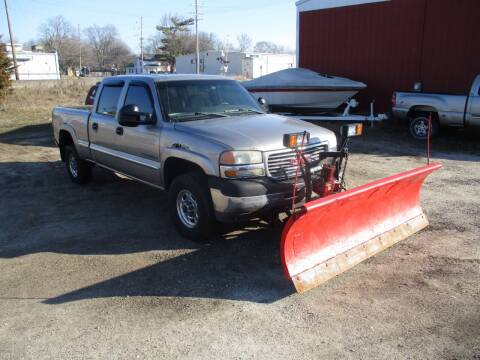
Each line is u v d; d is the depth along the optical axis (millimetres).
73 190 7969
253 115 6070
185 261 4930
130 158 6320
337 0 16547
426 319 3758
